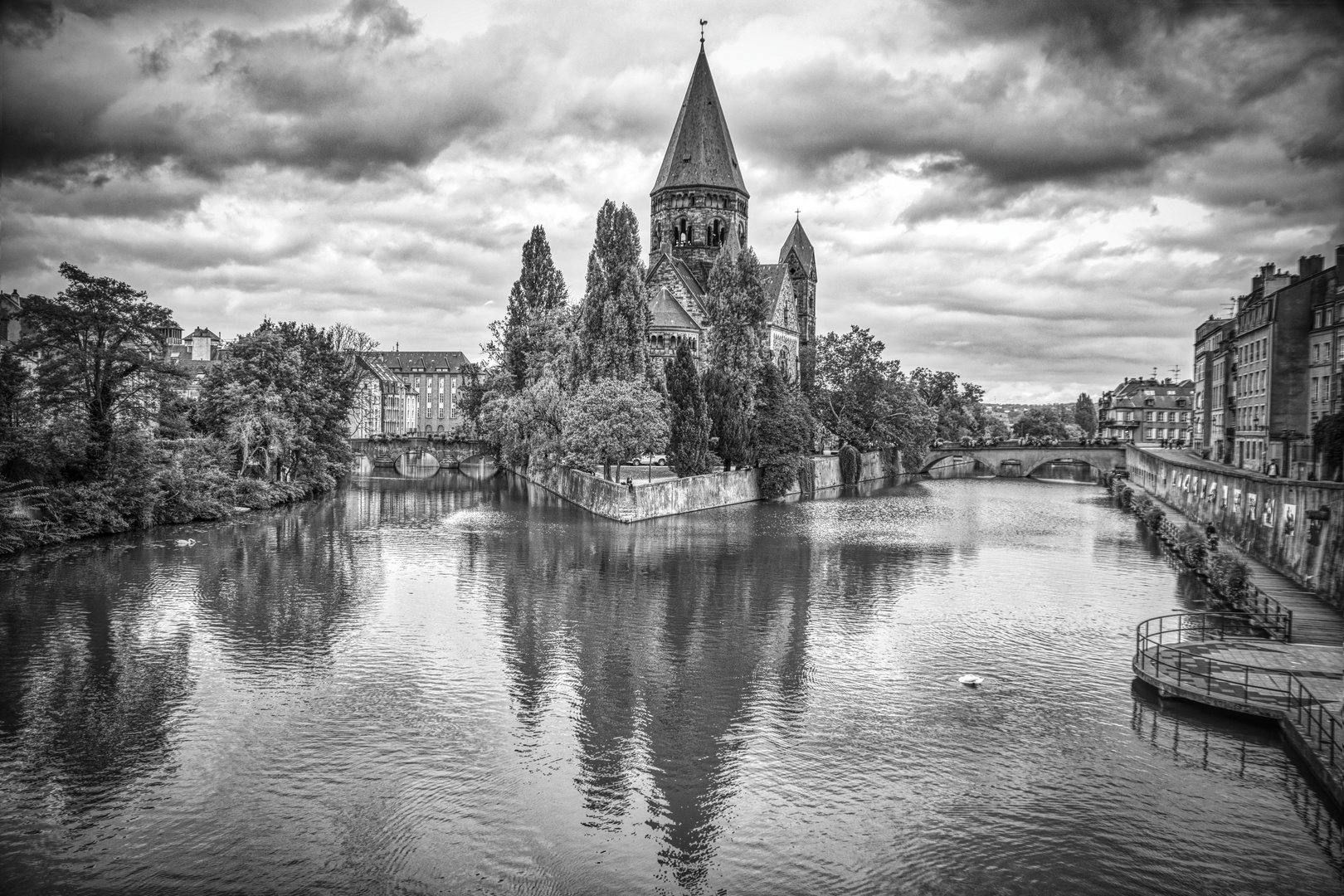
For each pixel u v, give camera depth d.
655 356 131.38
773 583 61.94
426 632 48.31
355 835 27.73
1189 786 30.83
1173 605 55.81
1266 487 64.25
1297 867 26.22
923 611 54.03
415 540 78.81
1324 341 94.06
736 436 119.00
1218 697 35.44
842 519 99.88
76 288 76.19
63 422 75.31
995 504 119.06
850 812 29.28
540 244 142.50
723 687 40.44
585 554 72.81
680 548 76.38
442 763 32.50
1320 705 33.09
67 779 31.17
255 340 106.94
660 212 177.75
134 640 46.38
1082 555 74.81
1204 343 163.50
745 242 181.62
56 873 25.81
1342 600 47.75
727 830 28.16
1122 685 40.41
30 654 44.00
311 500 112.25
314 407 118.00
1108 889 25.28
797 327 187.50
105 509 77.62
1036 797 30.19
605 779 31.44
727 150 178.00
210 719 36.22
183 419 98.88
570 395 113.25
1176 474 102.00
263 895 24.83
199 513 90.56
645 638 47.84
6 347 75.62
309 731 35.19
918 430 174.25
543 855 26.78
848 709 37.81
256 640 46.59
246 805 29.50
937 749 33.84
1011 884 25.44
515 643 46.62
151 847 27.11
